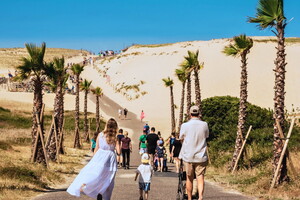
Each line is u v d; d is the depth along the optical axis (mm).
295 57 123500
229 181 18172
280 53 15875
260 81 104312
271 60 125812
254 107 31328
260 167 20672
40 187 15055
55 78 25500
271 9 15867
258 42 151625
